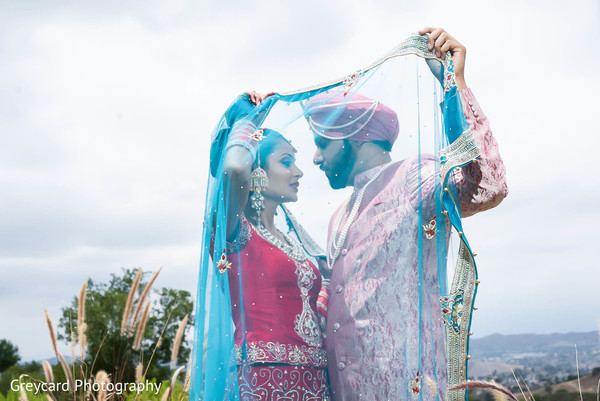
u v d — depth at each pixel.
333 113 2.09
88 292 5.90
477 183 2.05
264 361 1.87
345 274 1.95
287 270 1.96
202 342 1.97
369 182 2.02
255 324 1.92
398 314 1.87
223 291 1.95
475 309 1.95
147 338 4.93
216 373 1.89
